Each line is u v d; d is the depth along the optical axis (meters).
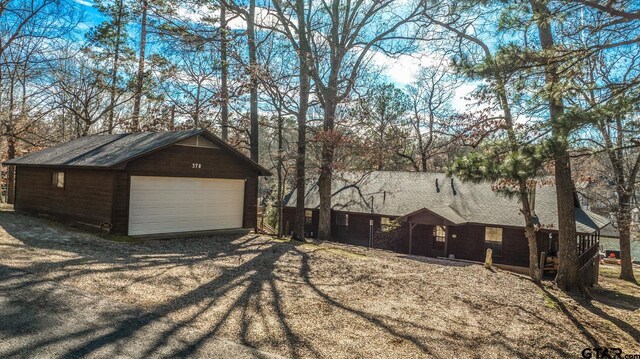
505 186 13.34
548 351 7.08
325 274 10.79
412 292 9.77
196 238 14.70
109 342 5.24
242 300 7.70
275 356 5.35
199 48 17.86
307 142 20.05
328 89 19.73
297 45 18.06
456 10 12.15
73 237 12.22
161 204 14.17
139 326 5.87
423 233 22.02
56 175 15.28
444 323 7.63
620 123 8.24
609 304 13.99
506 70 8.29
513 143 8.61
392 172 26.92
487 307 9.34
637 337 9.38
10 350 4.79
